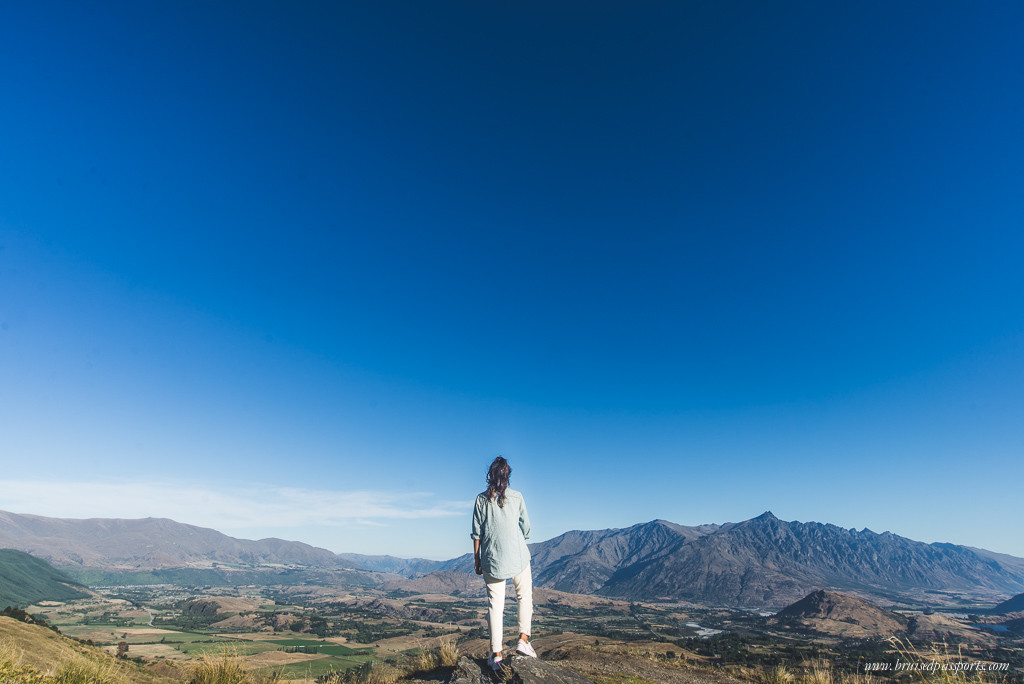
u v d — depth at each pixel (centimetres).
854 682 905
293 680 917
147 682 1220
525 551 793
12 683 732
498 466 802
